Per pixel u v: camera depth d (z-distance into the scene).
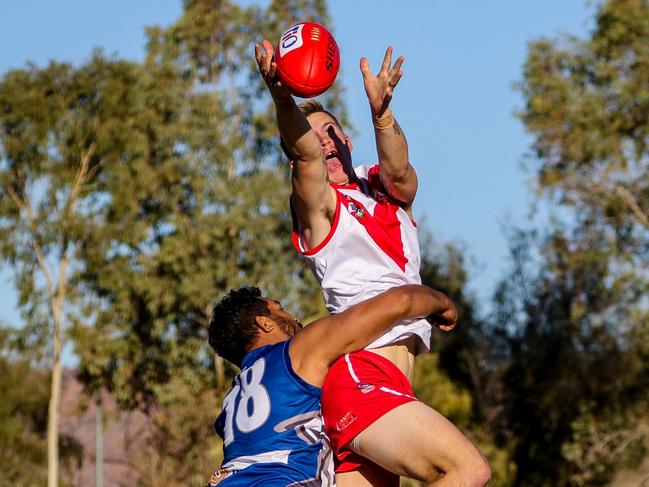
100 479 42.34
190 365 41.16
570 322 42.88
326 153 7.80
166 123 42.53
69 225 40.47
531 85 37.06
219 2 43.28
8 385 50.69
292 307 40.34
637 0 36.44
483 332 45.88
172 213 41.78
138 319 42.00
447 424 6.66
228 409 7.05
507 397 44.81
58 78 42.56
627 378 42.66
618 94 35.88
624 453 41.34
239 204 40.66
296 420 6.83
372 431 6.73
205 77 43.44
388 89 7.20
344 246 7.26
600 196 36.88
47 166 41.34
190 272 40.66
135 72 42.97
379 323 6.83
